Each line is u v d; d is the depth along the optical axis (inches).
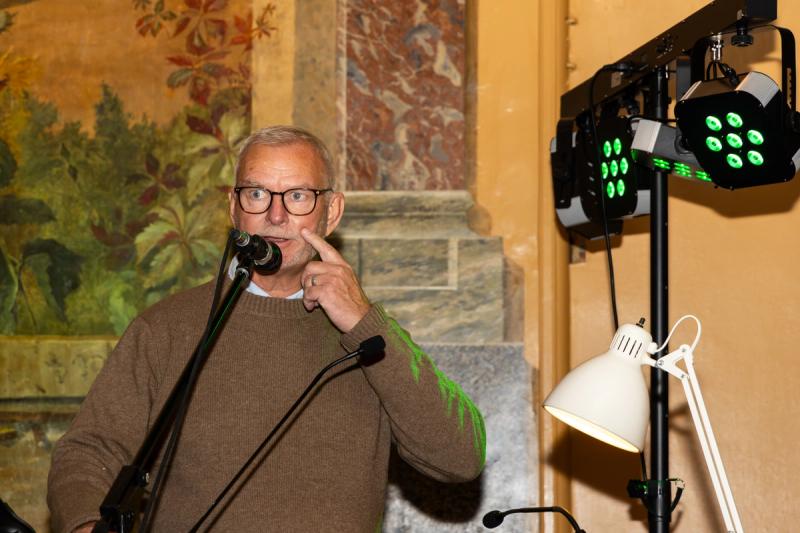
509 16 138.1
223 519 86.1
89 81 141.9
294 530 86.0
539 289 133.7
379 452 92.5
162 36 141.8
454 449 89.7
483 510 130.1
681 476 128.0
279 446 88.4
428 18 139.1
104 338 137.9
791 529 124.9
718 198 131.2
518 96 137.1
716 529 126.3
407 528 130.2
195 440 87.9
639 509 128.8
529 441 131.6
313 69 139.1
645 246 133.0
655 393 95.6
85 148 141.1
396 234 136.3
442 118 137.7
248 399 89.4
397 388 87.3
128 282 138.6
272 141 93.6
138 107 141.0
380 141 137.8
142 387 90.7
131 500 68.1
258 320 92.4
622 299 132.7
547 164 134.8
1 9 143.3
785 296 127.9
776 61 128.0
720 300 129.7
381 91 138.5
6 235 140.7
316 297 87.7
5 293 139.6
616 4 136.1
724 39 92.8
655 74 101.3
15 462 136.4
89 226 140.0
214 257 138.0
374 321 87.8
